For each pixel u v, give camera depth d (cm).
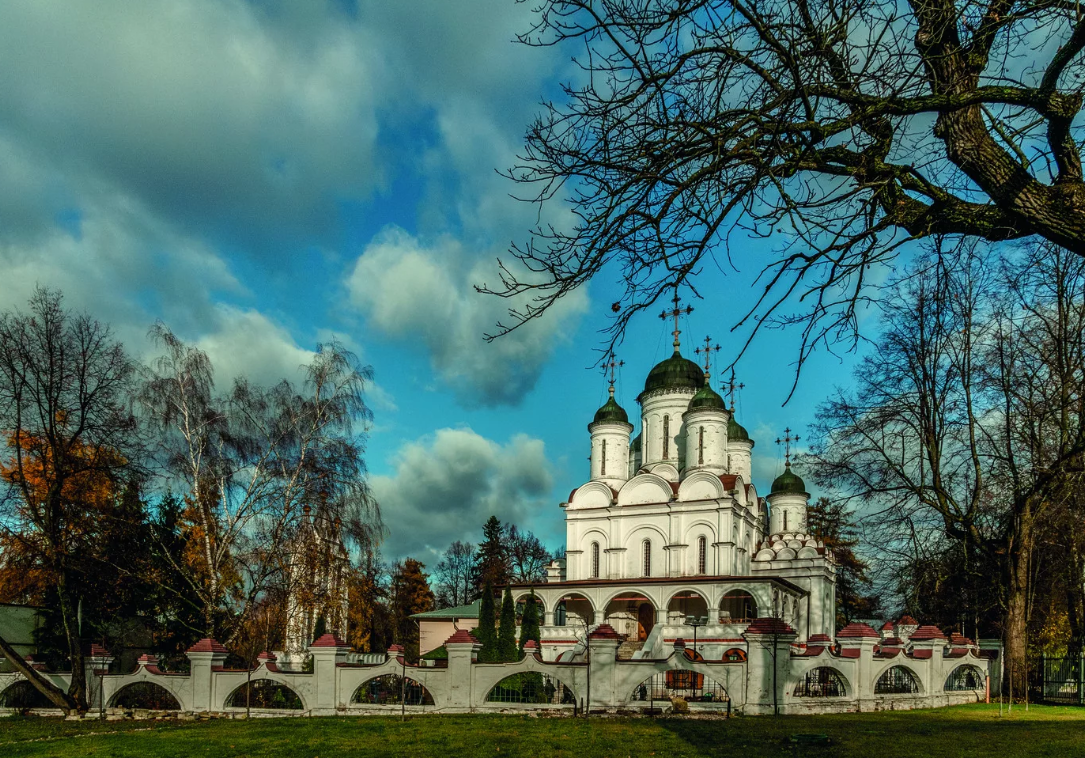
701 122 767
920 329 2891
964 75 695
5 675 2694
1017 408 2831
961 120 723
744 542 5522
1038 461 2711
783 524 6431
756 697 2097
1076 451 2402
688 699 2339
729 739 1576
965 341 2912
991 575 3048
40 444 2720
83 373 2667
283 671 2422
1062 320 2583
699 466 5644
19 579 2964
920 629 2661
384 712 2312
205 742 1688
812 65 708
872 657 2328
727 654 4278
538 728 1803
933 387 2927
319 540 3312
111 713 2459
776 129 705
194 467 3278
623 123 781
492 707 2256
